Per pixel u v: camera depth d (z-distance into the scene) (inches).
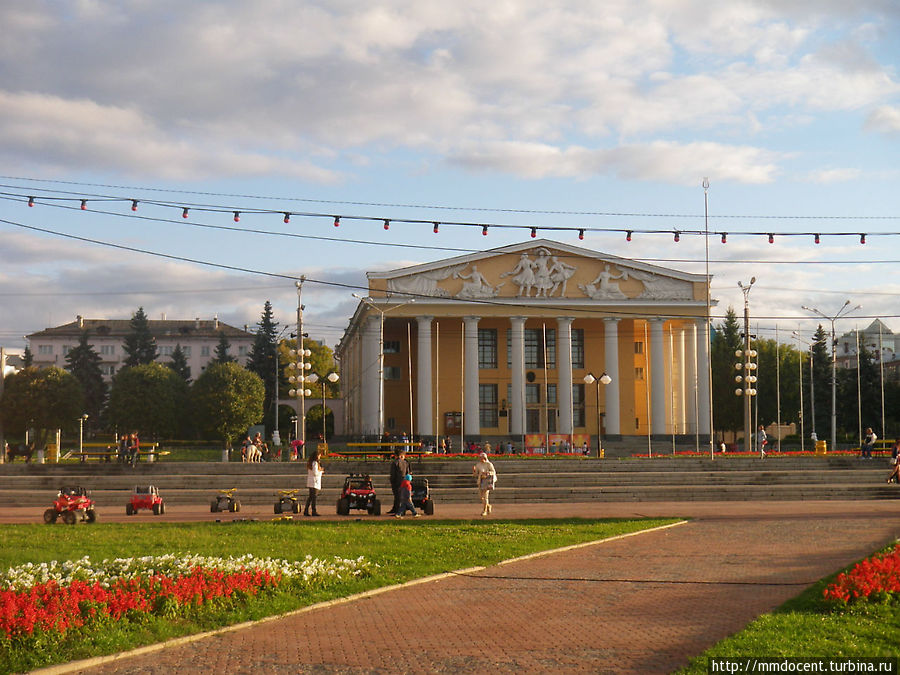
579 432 3794.3
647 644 516.7
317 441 3292.3
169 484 1895.9
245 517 1337.4
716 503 1579.7
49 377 3484.3
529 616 601.3
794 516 1289.4
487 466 1354.6
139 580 642.2
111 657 492.4
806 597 616.7
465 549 904.9
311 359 5531.5
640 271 3592.5
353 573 744.3
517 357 3543.3
